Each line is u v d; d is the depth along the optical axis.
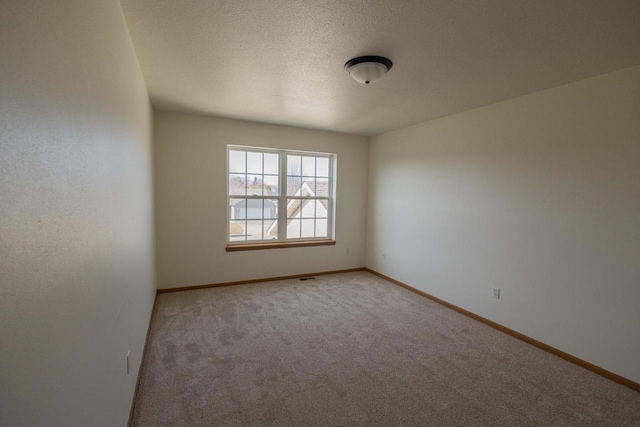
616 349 2.18
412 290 4.05
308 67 2.27
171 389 1.97
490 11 1.55
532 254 2.70
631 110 2.11
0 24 0.47
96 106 1.04
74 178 0.81
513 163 2.84
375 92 2.77
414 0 1.47
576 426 1.73
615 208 2.19
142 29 1.76
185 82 2.61
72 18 0.81
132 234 1.84
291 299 3.65
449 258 3.51
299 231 4.69
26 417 0.55
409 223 4.12
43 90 0.63
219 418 1.73
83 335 0.88
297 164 4.60
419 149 3.95
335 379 2.12
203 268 3.96
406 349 2.54
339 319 3.11
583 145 2.35
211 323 2.95
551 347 2.55
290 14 1.61
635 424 1.75
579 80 2.38
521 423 1.75
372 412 1.81
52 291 0.67
